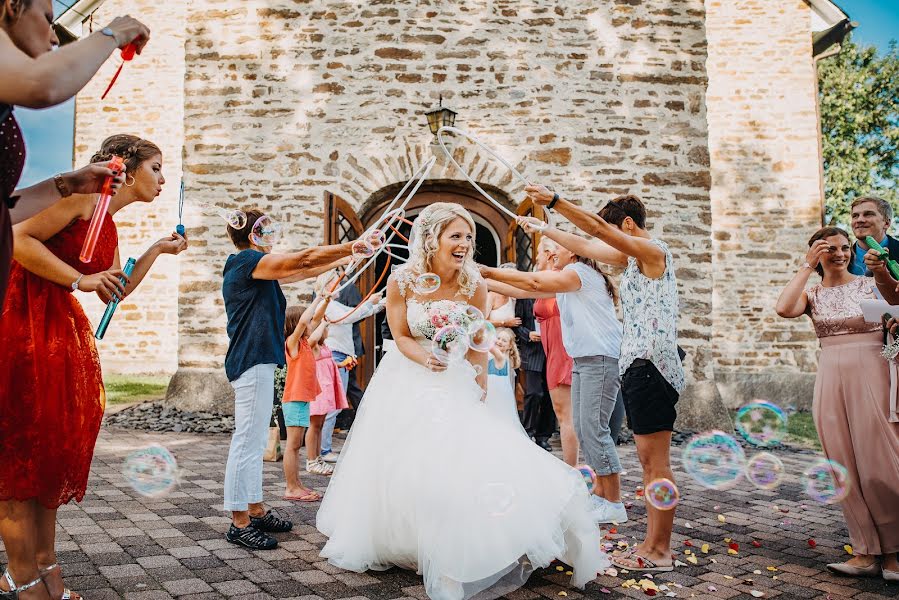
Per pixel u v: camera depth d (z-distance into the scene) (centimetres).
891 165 1477
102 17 1125
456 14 739
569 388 399
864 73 1488
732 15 1045
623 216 288
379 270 890
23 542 193
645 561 274
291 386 378
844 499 279
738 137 1032
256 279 296
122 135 233
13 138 144
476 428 250
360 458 267
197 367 726
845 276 298
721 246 1018
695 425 712
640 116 741
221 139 737
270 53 740
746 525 351
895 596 248
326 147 731
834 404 285
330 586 240
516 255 713
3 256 142
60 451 196
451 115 703
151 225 1113
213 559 265
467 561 227
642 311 277
